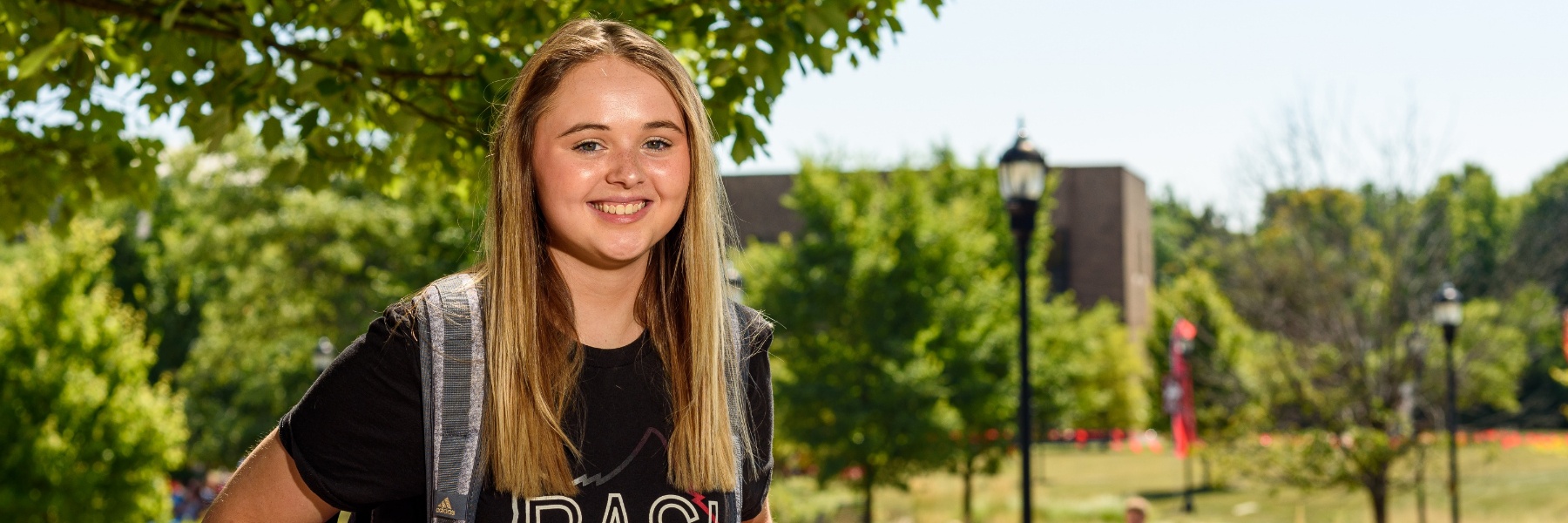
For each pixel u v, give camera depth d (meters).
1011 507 24.09
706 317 1.80
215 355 29.47
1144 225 59.53
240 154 26.92
